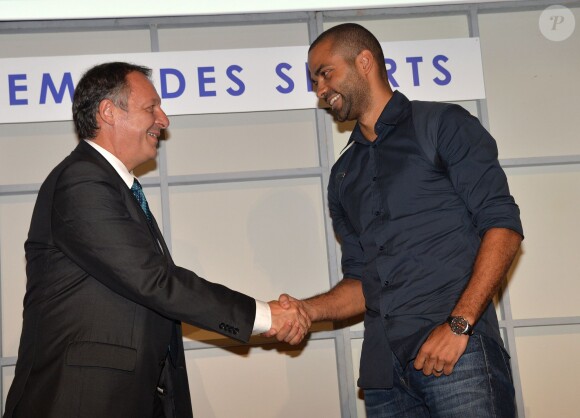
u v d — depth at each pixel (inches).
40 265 94.3
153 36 138.8
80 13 136.5
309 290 137.6
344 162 109.1
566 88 144.6
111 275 91.0
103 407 88.1
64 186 94.0
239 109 135.1
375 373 98.8
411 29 144.9
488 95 143.6
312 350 136.3
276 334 104.3
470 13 143.7
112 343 90.4
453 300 93.6
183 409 98.3
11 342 131.5
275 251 138.2
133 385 90.3
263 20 141.3
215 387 134.0
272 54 136.9
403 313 95.2
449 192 97.3
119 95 102.6
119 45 140.0
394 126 102.1
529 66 144.9
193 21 139.3
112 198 93.8
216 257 137.1
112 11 137.0
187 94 134.4
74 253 91.7
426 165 97.9
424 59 138.1
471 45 139.1
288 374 135.3
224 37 142.1
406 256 96.7
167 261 98.7
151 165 136.9
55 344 90.1
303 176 140.0
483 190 93.0
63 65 133.0
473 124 97.3
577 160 141.2
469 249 95.7
